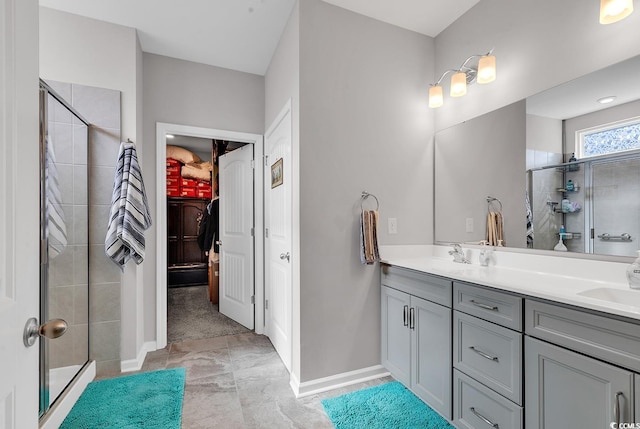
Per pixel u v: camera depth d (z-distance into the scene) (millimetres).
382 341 2168
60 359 1827
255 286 3105
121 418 1688
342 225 2078
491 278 1480
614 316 974
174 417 1698
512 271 1734
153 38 2482
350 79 2111
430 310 1749
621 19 1320
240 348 2670
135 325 2312
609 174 1412
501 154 1896
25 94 670
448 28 2307
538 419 1196
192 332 3053
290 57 2172
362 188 2141
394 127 2258
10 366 612
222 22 2301
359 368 2121
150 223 2373
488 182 1973
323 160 2023
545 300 1182
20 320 646
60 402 1672
